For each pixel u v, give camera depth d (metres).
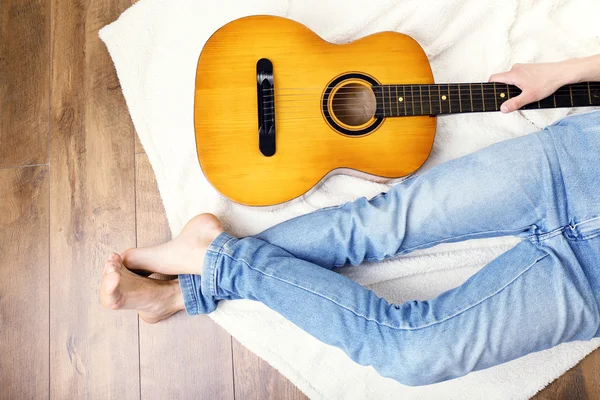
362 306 0.99
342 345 1.00
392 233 1.06
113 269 1.10
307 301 1.01
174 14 1.38
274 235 1.12
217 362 1.29
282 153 1.17
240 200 1.16
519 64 1.18
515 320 0.95
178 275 1.20
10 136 1.37
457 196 1.03
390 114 1.18
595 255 0.98
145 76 1.36
